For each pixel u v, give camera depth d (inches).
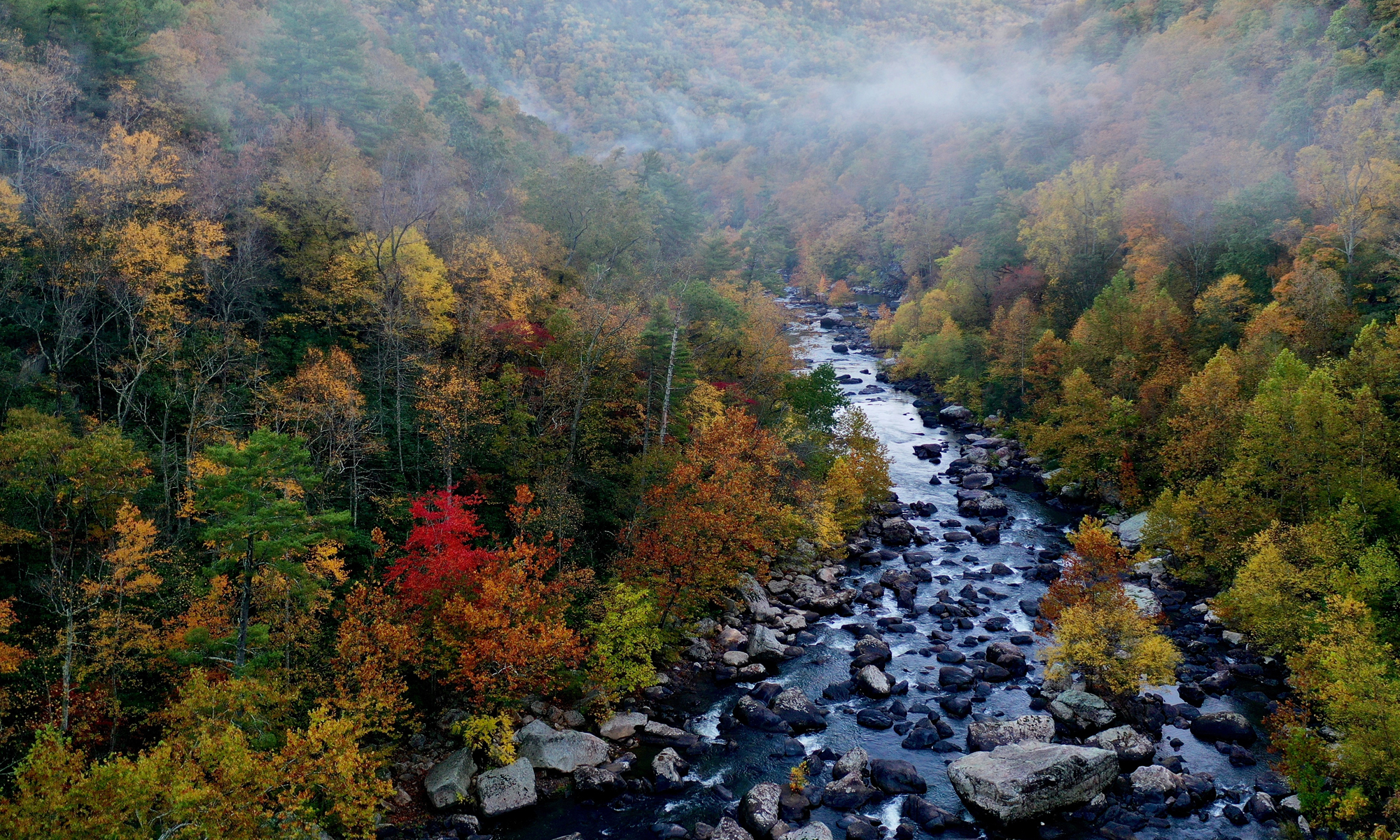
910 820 1323.8
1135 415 2719.0
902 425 3855.8
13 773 896.3
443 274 2203.5
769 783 1375.5
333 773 1002.7
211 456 1142.3
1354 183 3193.9
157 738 1246.3
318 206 2289.6
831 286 7042.3
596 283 2388.0
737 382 2748.5
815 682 1768.0
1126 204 4392.2
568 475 1924.2
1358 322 2746.1
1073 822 1316.4
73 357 1729.8
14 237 1706.4
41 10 2279.8
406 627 1318.9
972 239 5349.4
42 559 1339.8
